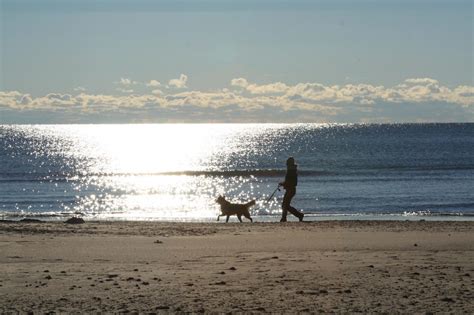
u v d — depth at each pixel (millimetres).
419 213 34375
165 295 10945
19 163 89125
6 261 14914
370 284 11828
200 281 12172
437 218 31391
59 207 39844
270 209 37281
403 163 80125
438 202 40281
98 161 96812
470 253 15836
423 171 67438
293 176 25984
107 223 24844
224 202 27203
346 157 94812
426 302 10336
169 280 12281
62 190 51438
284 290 11336
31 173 69750
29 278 12516
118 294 11039
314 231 21109
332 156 98000
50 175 66875
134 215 34500
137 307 10086
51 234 20500
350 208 37531
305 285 11758
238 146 148750
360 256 15297
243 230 21625
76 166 84250
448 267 13703
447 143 140500
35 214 34469
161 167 81938
